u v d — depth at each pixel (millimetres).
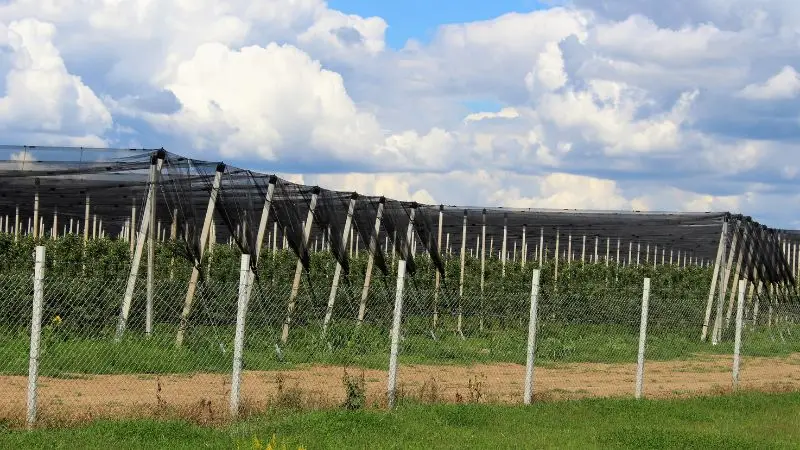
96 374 14227
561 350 21391
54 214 33156
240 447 8867
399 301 11898
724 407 13383
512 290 32406
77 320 15664
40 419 9656
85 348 15164
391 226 25031
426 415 11078
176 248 19828
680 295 38312
